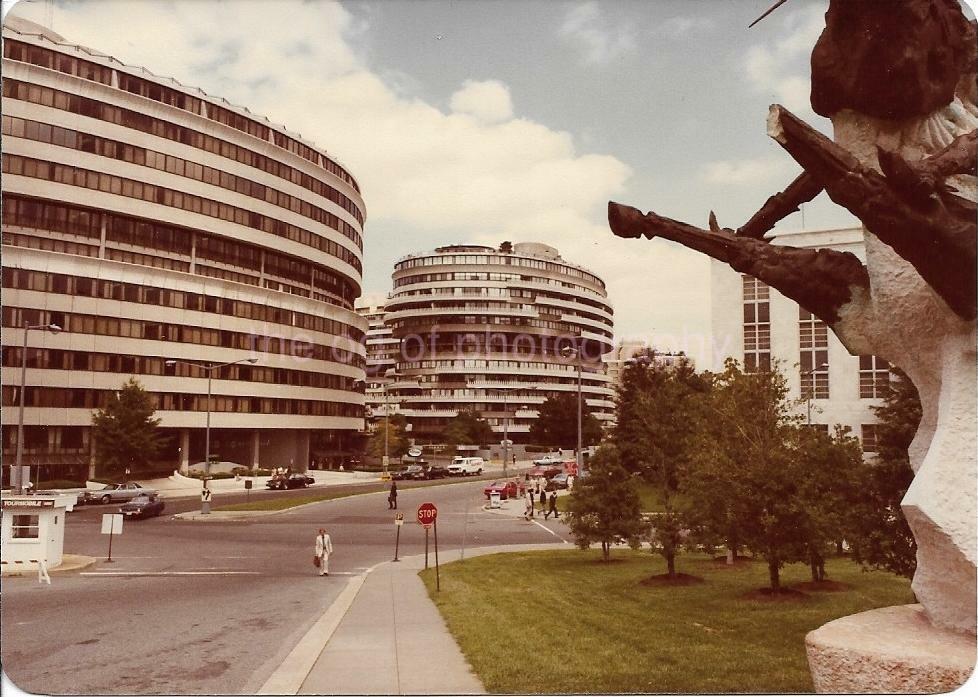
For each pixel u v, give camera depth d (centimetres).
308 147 6938
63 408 4978
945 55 596
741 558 2053
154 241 5672
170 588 1599
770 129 549
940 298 556
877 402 3067
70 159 5112
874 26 582
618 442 2031
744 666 891
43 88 5016
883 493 1182
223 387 5950
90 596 1495
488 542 2522
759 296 3300
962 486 548
